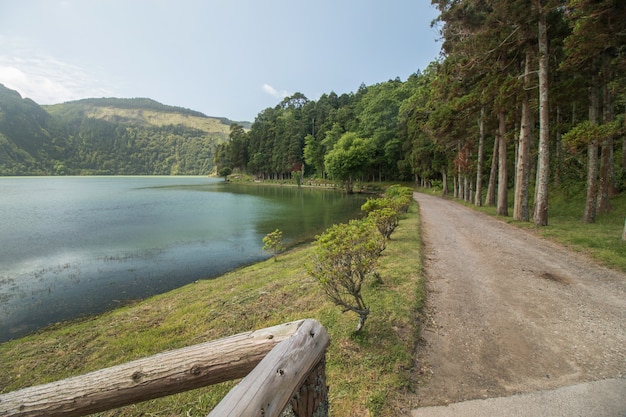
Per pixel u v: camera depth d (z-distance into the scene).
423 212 17.27
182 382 1.23
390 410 2.66
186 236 16.20
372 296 5.05
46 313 7.25
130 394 1.22
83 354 4.91
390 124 45.88
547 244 8.70
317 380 1.31
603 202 13.41
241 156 93.56
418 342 3.76
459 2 12.82
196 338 4.93
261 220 21.53
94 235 16.47
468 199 25.55
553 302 4.80
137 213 25.36
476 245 8.81
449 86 16.52
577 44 9.02
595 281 5.68
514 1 10.50
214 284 8.35
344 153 45.09
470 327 4.09
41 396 1.21
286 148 74.88
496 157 21.55
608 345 3.57
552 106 13.48
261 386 0.97
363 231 4.40
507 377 3.06
